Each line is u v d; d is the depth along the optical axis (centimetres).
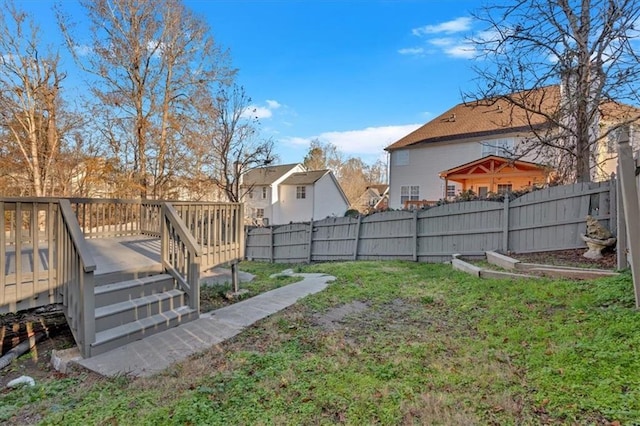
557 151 990
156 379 305
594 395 224
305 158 4825
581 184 645
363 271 746
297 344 370
